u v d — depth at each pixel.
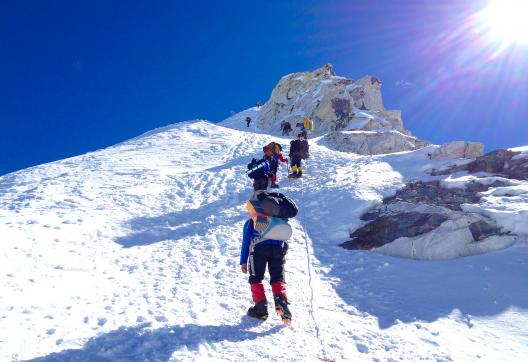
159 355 4.11
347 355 4.09
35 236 8.16
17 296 5.51
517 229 6.64
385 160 12.80
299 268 6.57
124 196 12.23
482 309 4.80
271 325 4.81
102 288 6.00
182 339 4.45
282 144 21.53
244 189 12.60
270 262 5.08
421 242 6.67
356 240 7.52
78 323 4.86
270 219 5.09
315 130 41.06
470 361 3.88
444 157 11.45
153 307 5.33
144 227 9.34
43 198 12.16
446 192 8.76
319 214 9.09
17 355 4.09
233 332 4.63
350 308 5.18
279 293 4.84
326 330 4.63
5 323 4.75
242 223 9.16
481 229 6.79
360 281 5.97
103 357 4.11
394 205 8.18
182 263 7.03
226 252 7.50
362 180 10.60
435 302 5.08
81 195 12.46
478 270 5.79
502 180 8.70
